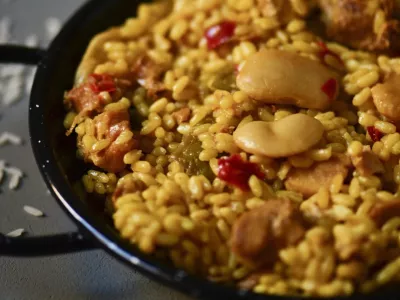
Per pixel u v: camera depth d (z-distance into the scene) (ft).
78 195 0.52
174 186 0.52
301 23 0.62
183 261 0.48
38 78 0.58
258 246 0.46
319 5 0.64
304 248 0.46
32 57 0.62
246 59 0.59
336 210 0.49
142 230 0.48
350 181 0.52
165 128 0.57
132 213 0.49
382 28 0.60
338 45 0.62
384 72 0.58
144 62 0.63
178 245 0.48
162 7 0.68
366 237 0.46
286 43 0.62
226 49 0.63
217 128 0.55
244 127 0.53
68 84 0.62
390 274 0.46
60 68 0.61
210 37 0.63
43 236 0.49
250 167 0.52
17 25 0.87
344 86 0.59
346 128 0.55
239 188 0.51
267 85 0.55
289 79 0.55
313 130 0.52
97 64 0.62
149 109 0.59
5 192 0.67
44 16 0.88
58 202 0.50
